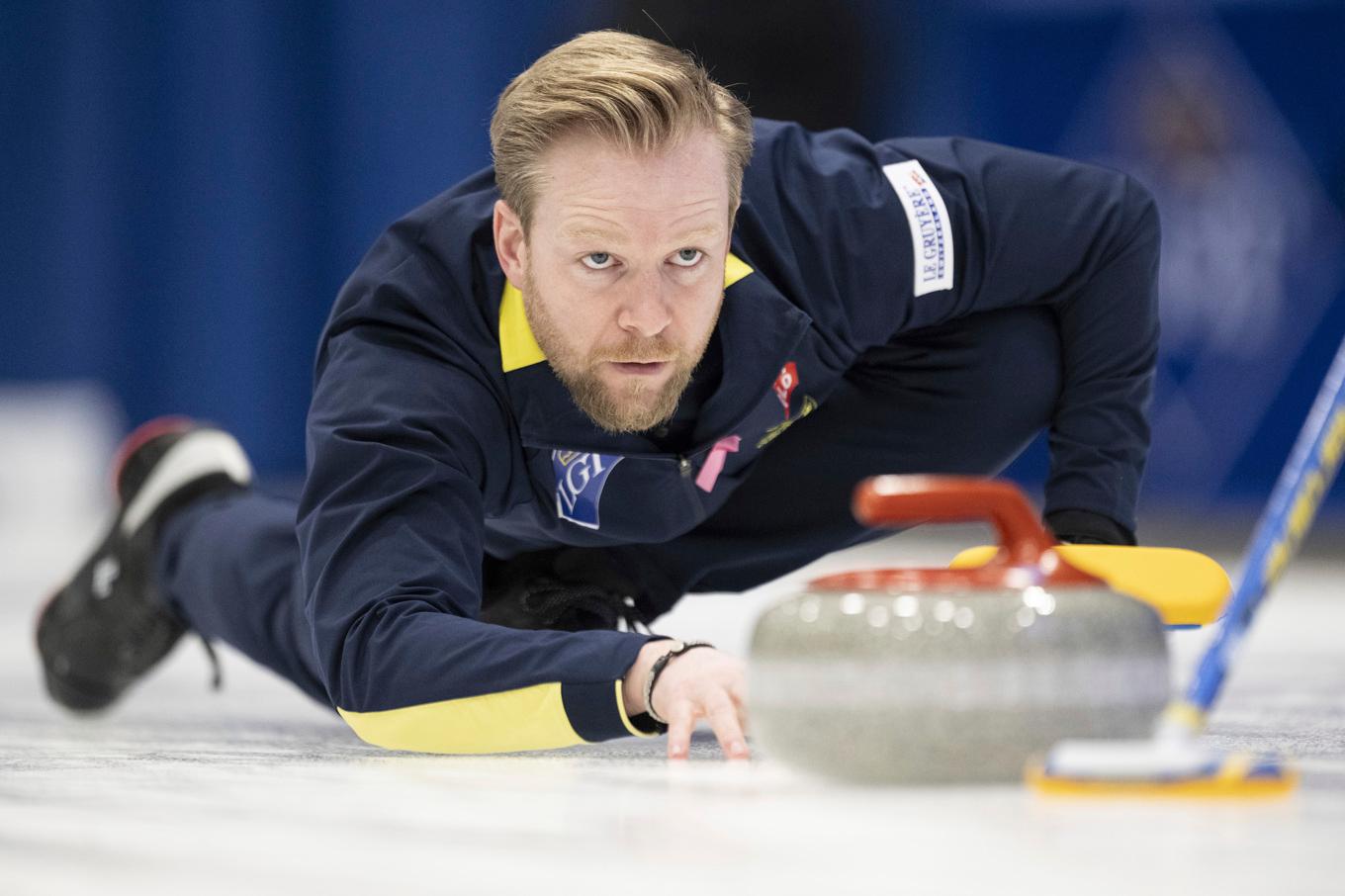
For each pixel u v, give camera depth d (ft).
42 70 92.89
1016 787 13.37
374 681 16.98
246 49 91.97
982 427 23.18
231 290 92.94
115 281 93.40
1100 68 79.71
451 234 18.86
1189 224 77.30
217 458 26.81
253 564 24.09
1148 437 22.88
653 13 64.95
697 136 16.98
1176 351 77.56
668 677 15.76
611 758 17.81
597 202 16.80
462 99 91.86
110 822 13.32
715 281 17.47
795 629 13.25
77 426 91.15
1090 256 22.17
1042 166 22.57
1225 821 12.01
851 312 20.72
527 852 11.55
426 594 17.21
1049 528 22.52
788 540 23.72
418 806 13.92
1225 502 77.36
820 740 13.17
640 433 19.07
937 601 13.03
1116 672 12.95
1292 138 76.18
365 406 17.95
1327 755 17.51
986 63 81.71
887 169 21.54
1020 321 22.76
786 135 21.38
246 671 38.45
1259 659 34.58
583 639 16.39
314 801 14.35
